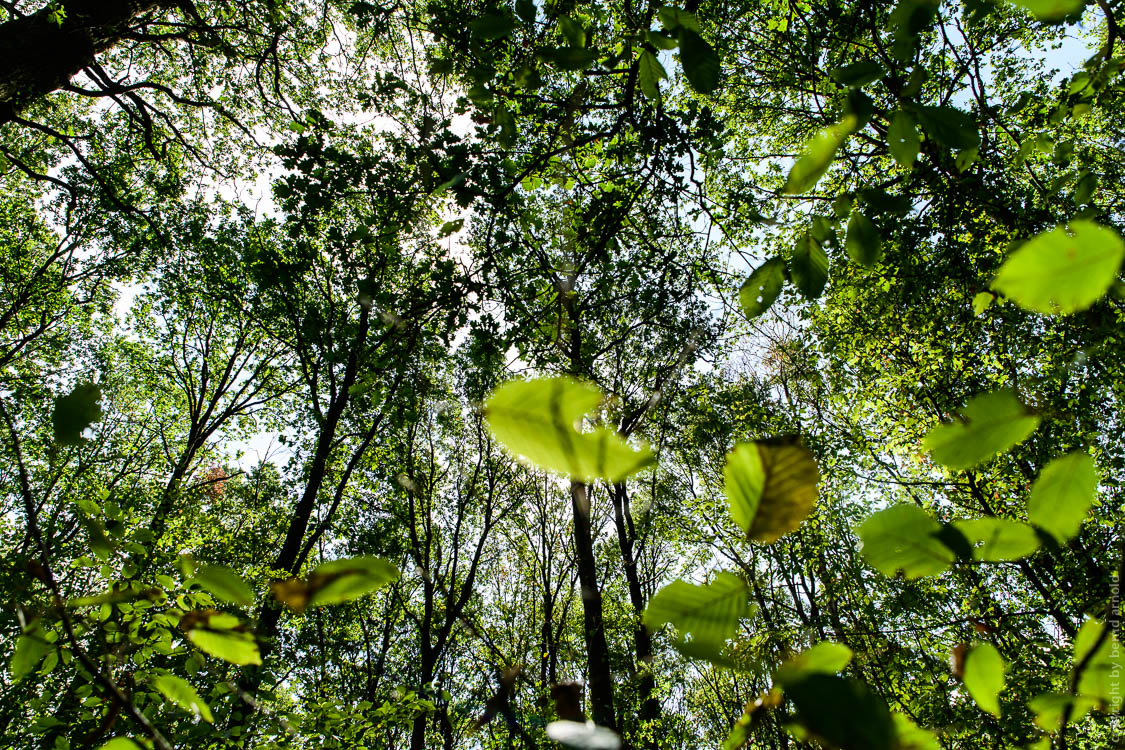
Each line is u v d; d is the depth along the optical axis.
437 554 12.79
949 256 5.58
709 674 11.62
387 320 3.99
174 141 11.01
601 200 3.49
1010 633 7.88
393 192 3.89
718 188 5.70
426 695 7.01
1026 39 9.05
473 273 3.76
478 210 3.46
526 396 0.36
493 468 14.89
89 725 2.43
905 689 7.45
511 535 17.61
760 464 0.47
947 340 8.95
